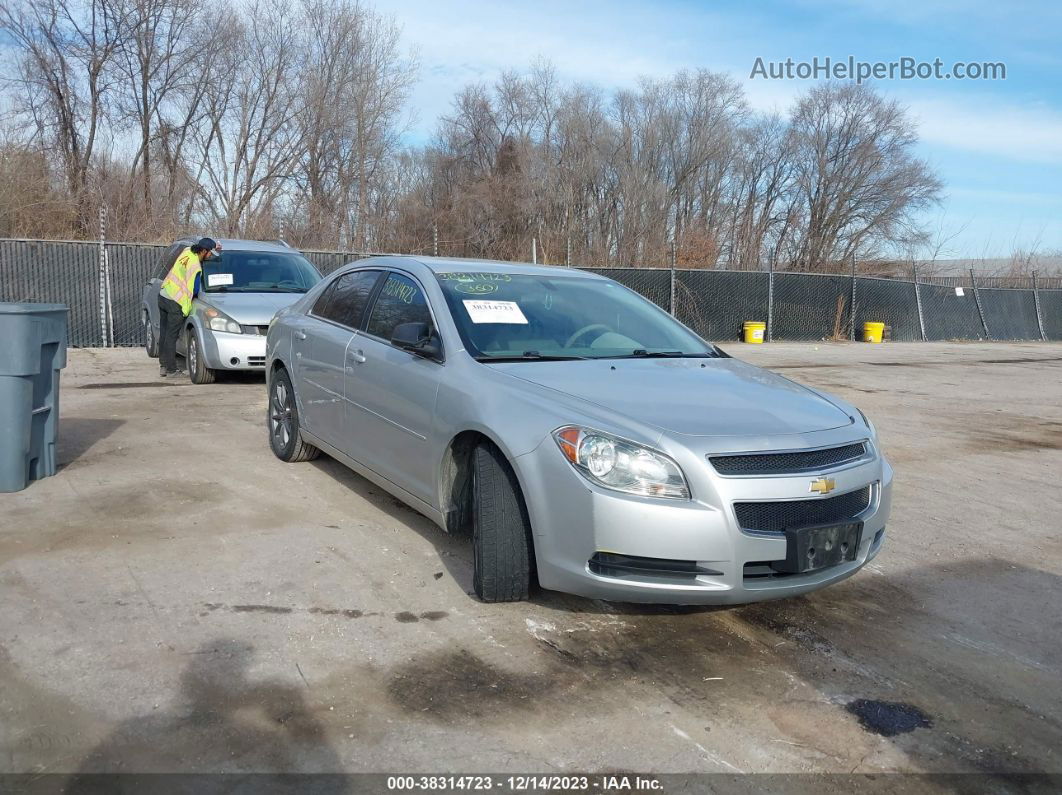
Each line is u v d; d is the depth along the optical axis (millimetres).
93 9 25844
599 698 3170
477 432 3895
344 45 28969
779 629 3871
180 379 10273
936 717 3172
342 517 5051
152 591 3867
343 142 29469
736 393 4059
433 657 3395
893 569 4750
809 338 23000
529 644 3553
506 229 32031
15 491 5238
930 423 9703
